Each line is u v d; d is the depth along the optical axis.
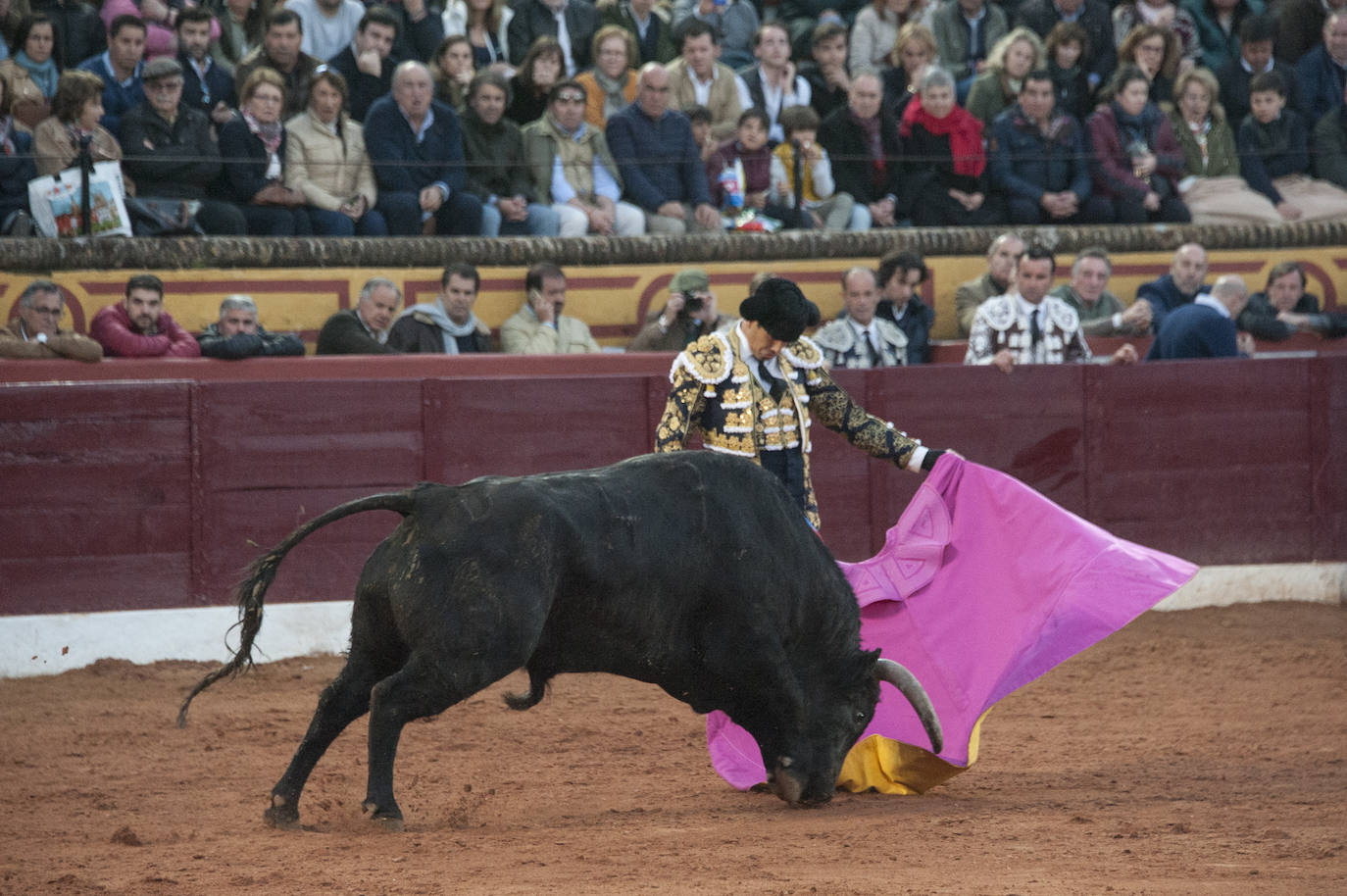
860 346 34.72
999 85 40.97
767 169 38.62
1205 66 44.62
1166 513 34.97
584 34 40.22
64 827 16.84
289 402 30.45
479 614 15.25
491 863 14.17
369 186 35.47
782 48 39.84
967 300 37.78
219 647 30.02
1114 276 40.09
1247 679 27.05
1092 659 29.34
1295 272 39.28
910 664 18.91
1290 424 35.66
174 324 32.25
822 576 17.42
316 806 17.66
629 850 14.73
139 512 29.61
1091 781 18.89
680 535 16.42
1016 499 19.17
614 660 16.53
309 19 36.69
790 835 15.45
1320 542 35.84
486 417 31.50
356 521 30.83
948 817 16.45
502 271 35.75
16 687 27.17
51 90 34.00
